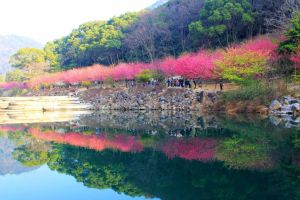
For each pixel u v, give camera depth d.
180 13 68.88
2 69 189.25
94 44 79.44
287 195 9.28
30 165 15.59
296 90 30.83
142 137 22.58
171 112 40.09
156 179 12.25
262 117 27.91
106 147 19.67
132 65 61.44
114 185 11.82
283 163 12.84
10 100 54.41
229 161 13.80
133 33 73.12
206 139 19.73
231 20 54.03
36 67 91.56
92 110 51.97
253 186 10.27
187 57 44.44
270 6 51.94
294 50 30.61
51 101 55.72
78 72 71.88
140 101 48.59
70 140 22.89
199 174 12.28
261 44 37.75
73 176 13.41
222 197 9.40
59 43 109.81
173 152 16.81
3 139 24.00
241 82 34.56
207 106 37.44
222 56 39.56
